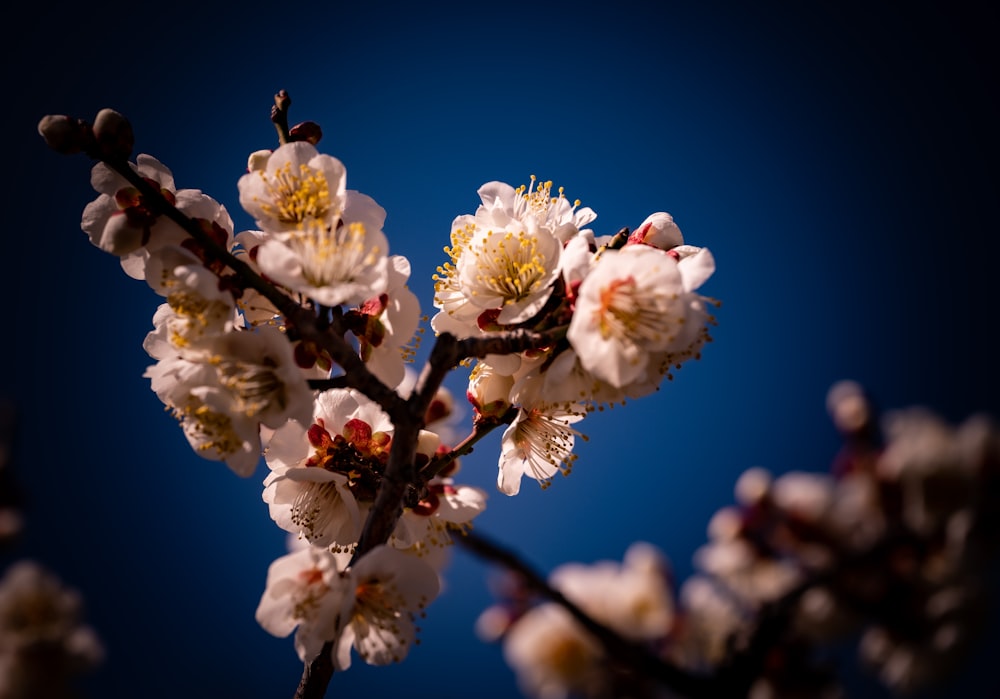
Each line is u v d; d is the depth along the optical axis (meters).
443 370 0.52
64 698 0.66
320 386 0.53
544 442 0.56
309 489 0.55
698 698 0.63
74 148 0.54
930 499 0.66
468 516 0.56
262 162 0.55
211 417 0.53
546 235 0.55
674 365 0.54
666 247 0.55
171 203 0.55
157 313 0.55
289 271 0.53
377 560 0.53
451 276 0.55
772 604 0.65
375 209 0.54
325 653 0.53
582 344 0.53
